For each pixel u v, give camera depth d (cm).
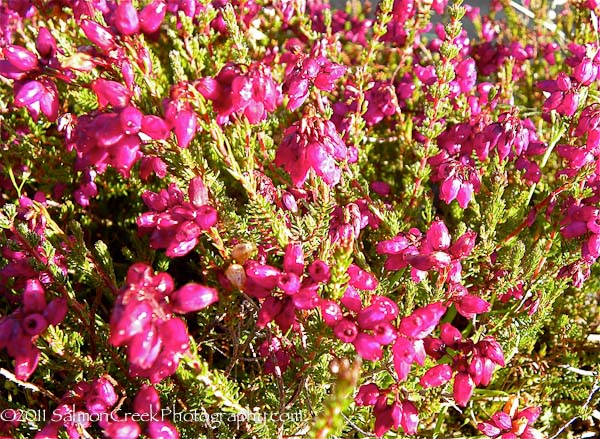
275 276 10
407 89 22
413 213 18
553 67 27
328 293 10
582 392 17
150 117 10
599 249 15
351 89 18
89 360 13
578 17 24
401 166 22
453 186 15
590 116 15
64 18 20
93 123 10
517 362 18
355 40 28
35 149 19
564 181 16
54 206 18
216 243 11
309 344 11
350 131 18
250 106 10
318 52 13
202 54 17
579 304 20
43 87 11
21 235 12
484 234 15
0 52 18
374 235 18
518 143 16
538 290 16
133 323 8
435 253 11
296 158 11
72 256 13
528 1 32
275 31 25
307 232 12
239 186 19
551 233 16
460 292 12
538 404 17
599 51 17
